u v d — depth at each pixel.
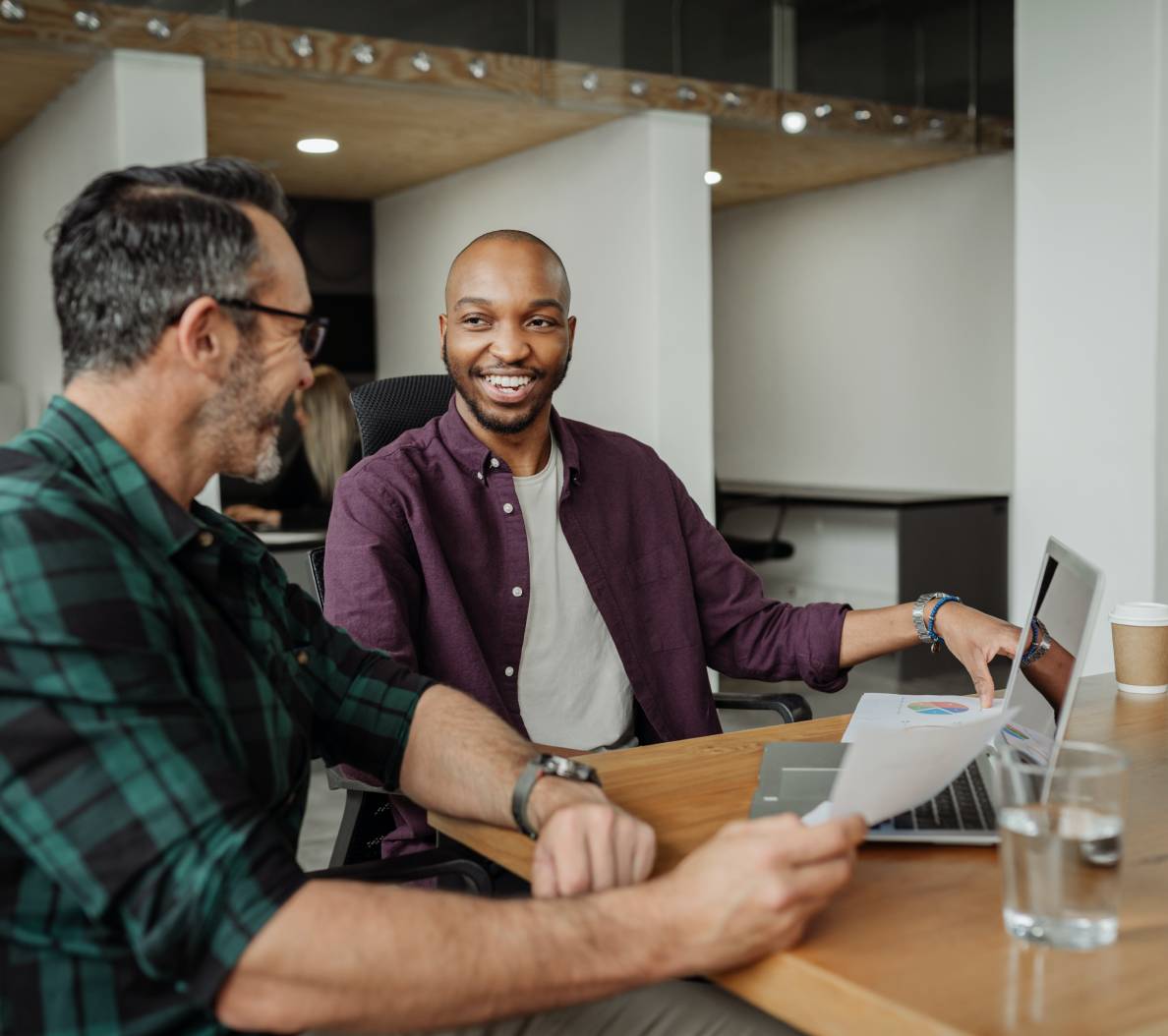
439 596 1.87
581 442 2.09
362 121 4.79
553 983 0.90
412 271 6.53
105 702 0.88
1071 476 4.39
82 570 0.90
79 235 1.02
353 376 6.93
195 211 1.02
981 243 5.80
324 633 1.38
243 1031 0.97
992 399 5.82
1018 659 1.48
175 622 0.99
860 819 0.95
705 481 4.85
